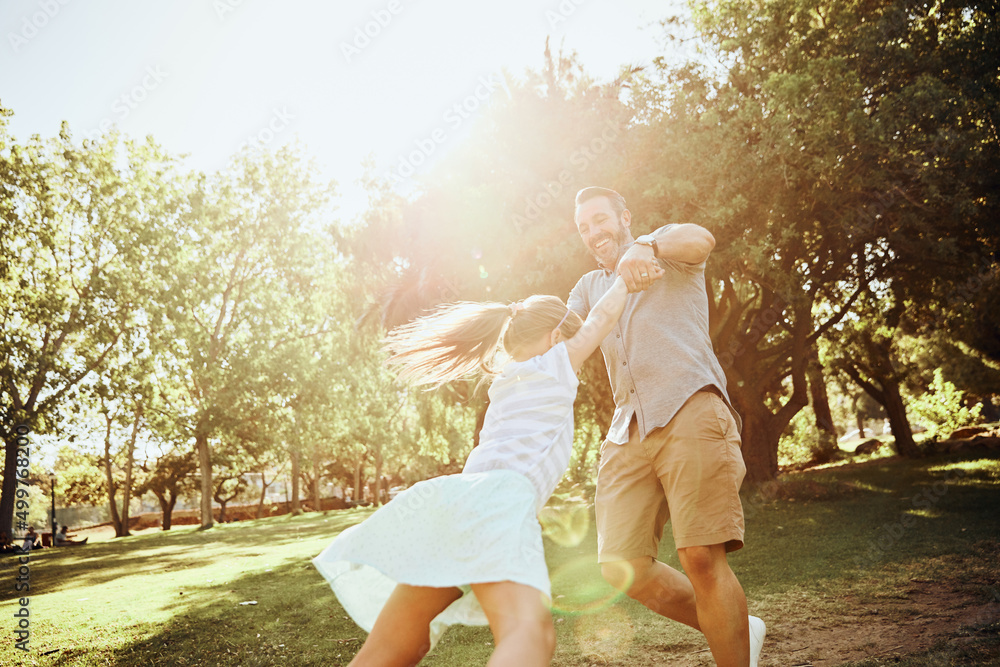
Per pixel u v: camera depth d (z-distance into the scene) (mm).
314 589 7238
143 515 52875
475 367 2549
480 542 1894
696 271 2982
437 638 2092
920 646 3635
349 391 35344
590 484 22891
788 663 3627
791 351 17656
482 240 13625
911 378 26531
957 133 11961
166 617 6016
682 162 12273
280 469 58438
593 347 2445
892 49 12680
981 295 14852
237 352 31547
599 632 4684
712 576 2713
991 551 6219
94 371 28219
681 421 2785
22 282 26578
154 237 27500
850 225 12758
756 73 13703
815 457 28438
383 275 20594
